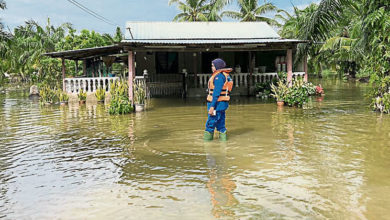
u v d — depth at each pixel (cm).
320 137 742
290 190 438
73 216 384
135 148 679
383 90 1059
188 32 1794
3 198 441
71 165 576
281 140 720
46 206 413
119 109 1204
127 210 394
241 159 582
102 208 402
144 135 808
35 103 1752
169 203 409
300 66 2008
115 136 805
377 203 393
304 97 1307
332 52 3481
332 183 459
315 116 1045
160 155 621
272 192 433
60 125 991
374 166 528
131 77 1313
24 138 813
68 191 459
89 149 683
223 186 458
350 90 2086
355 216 362
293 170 517
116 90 1334
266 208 387
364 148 636
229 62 2202
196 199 418
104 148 687
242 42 1351
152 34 1720
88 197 436
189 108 1347
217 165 551
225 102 708
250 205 396
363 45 1239
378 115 1023
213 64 707
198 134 800
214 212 381
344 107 1247
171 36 1695
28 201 430
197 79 2055
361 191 430
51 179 509
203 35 1741
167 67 2194
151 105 1495
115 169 546
